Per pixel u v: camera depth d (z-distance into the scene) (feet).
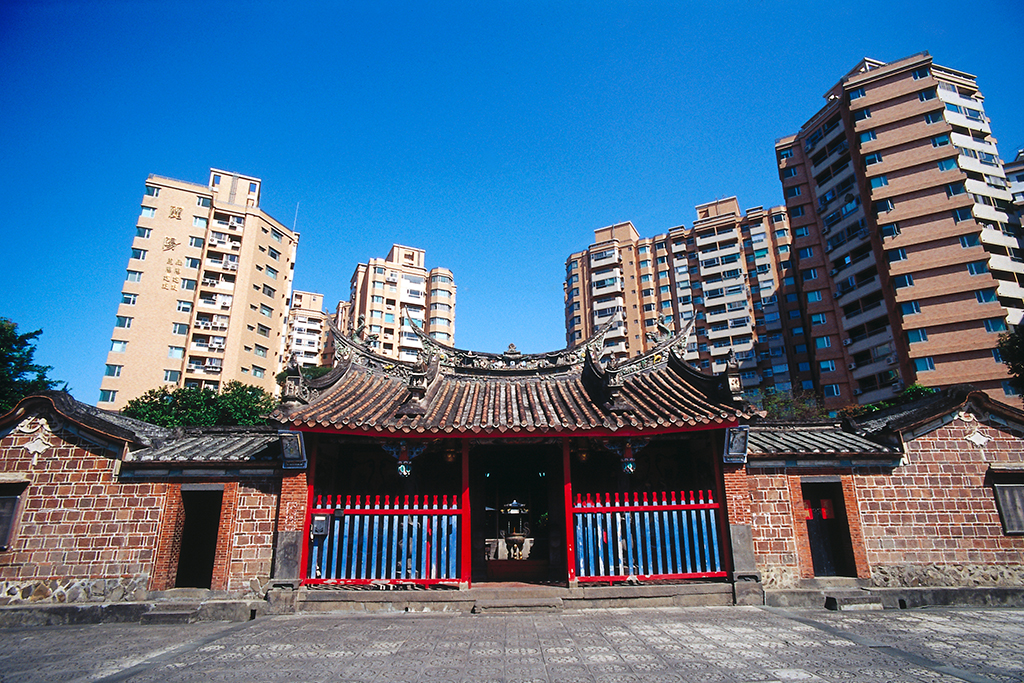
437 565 45.78
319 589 40.93
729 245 254.27
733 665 26.45
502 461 55.16
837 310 189.16
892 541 44.83
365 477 51.65
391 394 51.67
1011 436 47.37
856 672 25.29
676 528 42.55
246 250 207.41
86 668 27.66
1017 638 31.50
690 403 45.21
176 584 46.80
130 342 182.39
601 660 27.50
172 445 48.78
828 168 196.13
